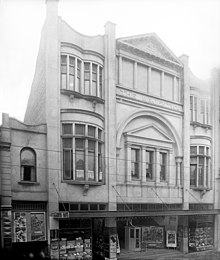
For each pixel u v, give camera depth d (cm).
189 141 2641
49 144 1877
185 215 2422
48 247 1789
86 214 1836
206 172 2717
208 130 2808
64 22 2030
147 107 2398
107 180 2094
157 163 2411
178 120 2605
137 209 2253
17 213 1752
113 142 2142
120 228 2384
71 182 1912
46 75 1928
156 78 2525
